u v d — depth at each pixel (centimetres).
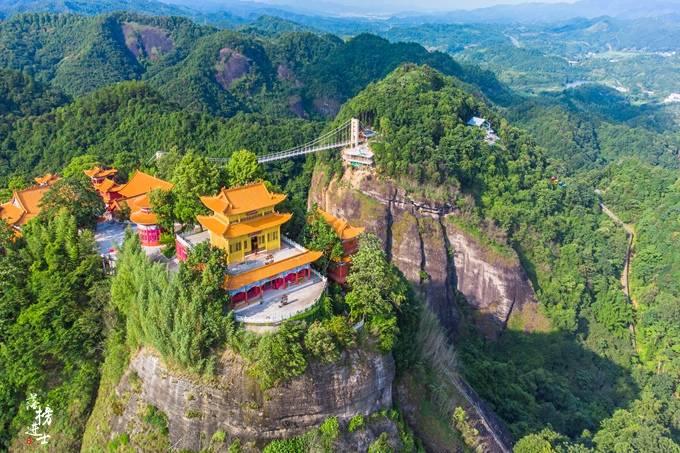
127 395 5431
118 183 9156
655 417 8962
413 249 12669
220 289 5356
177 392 5150
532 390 9538
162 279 5341
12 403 5606
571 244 14025
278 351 5025
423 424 6456
